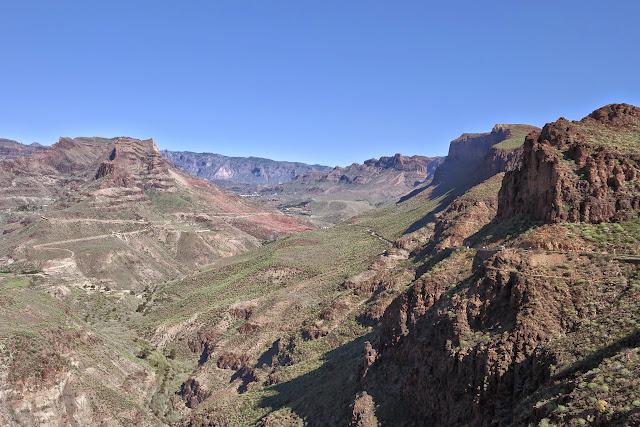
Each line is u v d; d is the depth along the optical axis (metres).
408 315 50.00
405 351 47.12
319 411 56.28
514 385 33.34
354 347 72.25
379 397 46.41
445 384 38.50
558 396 28.41
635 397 24.81
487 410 33.72
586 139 50.28
